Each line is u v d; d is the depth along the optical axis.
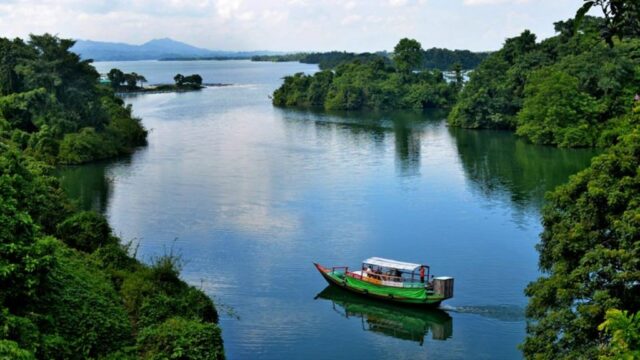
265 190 75.19
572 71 108.38
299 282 47.25
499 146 108.12
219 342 30.75
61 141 91.88
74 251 38.72
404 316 42.09
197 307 36.72
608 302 23.69
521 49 143.12
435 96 182.88
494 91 132.50
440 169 88.00
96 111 103.19
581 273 25.72
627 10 10.78
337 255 52.72
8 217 26.98
